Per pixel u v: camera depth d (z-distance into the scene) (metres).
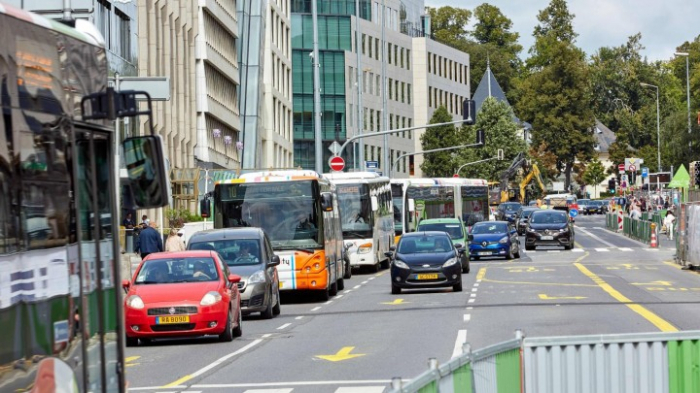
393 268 50.69
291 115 150.12
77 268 11.88
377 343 30.89
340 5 169.88
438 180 92.81
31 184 10.84
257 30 129.25
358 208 70.12
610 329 32.56
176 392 22.95
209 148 109.12
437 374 11.93
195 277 33.34
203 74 106.88
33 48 11.12
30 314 10.62
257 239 41.16
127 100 12.55
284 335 34.31
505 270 67.31
